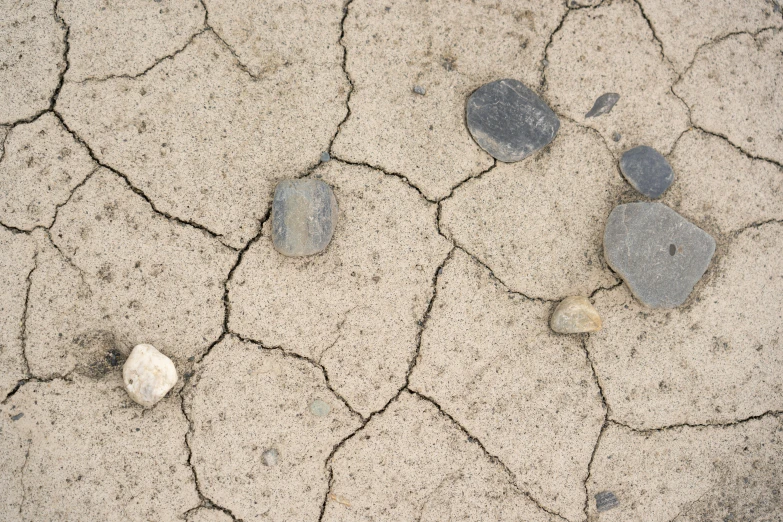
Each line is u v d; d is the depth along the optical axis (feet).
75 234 2.61
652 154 2.70
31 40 2.63
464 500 2.66
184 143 2.63
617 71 2.72
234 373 2.62
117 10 2.64
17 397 2.59
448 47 2.69
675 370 2.71
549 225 2.69
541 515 2.67
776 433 2.74
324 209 2.61
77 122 2.62
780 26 2.78
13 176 2.61
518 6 2.71
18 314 2.60
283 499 2.62
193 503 2.61
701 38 2.75
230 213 2.63
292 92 2.66
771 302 2.74
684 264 2.68
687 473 2.71
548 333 2.68
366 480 2.64
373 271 2.66
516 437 2.67
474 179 2.69
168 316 2.62
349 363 2.64
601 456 2.69
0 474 2.58
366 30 2.68
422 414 2.65
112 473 2.60
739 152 2.74
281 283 2.64
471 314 2.67
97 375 2.60
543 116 2.68
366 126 2.67
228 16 2.66
